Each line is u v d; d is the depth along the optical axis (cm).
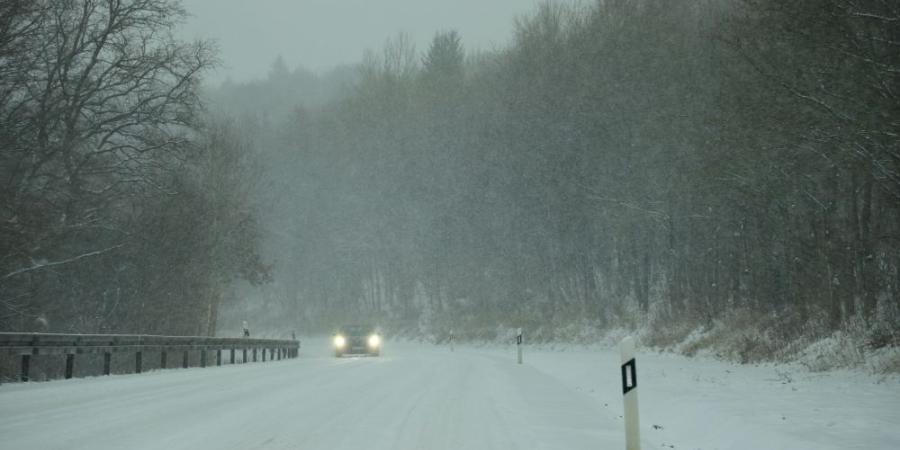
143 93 3375
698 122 3152
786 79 2036
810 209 2598
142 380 1731
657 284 4800
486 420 1053
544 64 5569
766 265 3069
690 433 1047
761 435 935
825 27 1859
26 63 2881
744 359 2578
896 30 1792
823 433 920
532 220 5703
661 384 1661
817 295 2652
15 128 2994
